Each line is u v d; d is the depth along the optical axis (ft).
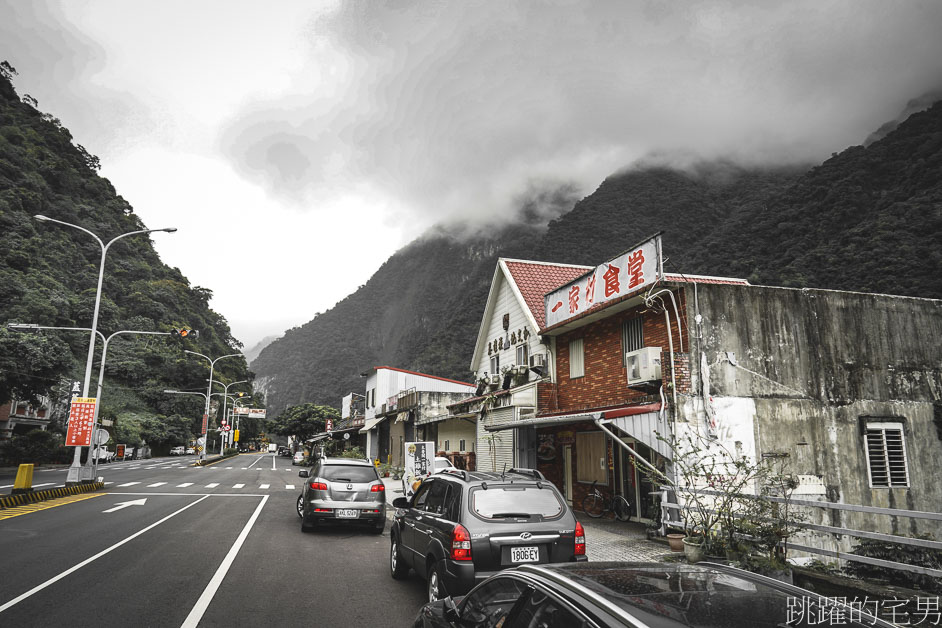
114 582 23.77
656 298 38.63
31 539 33.73
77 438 67.05
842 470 36.73
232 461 205.77
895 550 28.35
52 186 285.64
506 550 18.70
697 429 34.71
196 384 279.49
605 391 46.37
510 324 67.82
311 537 37.09
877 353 39.47
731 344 36.60
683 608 7.64
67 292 214.90
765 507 25.30
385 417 125.08
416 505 25.29
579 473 51.34
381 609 20.93
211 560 28.84
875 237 139.95
